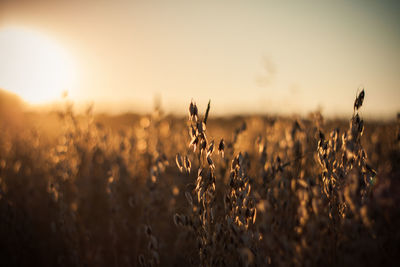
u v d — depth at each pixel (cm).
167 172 291
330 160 150
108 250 263
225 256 147
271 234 134
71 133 282
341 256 130
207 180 151
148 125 325
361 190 134
